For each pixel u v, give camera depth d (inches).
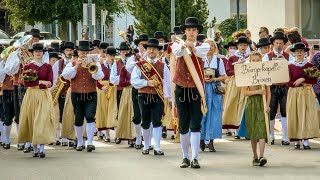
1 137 688.4
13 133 796.0
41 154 584.7
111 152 618.2
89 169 514.6
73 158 576.7
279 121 796.6
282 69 519.2
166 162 547.5
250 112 516.7
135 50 687.1
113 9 1675.7
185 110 512.4
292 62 616.7
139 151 624.4
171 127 717.9
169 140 708.7
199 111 510.6
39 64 585.0
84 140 674.8
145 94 595.5
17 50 634.8
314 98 617.6
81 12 1656.0
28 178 479.5
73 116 660.1
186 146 518.9
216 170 502.6
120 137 668.7
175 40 515.5
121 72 666.8
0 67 660.7
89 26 1163.9
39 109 581.3
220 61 617.3
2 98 669.3
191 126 512.4
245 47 689.0
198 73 508.1
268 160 549.0
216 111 607.8
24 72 581.0
